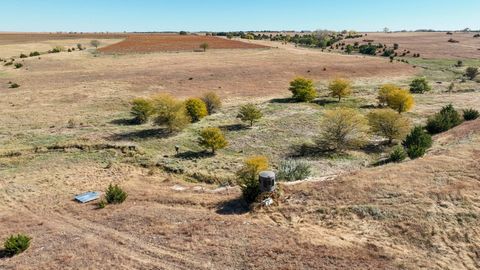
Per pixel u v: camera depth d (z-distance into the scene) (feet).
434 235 45.14
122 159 92.02
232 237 47.85
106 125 124.16
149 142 105.70
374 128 102.42
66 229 53.31
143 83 189.78
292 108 142.41
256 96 168.55
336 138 99.25
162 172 84.58
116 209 59.67
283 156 94.27
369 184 57.72
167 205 61.16
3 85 187.01
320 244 45.06
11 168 87.15
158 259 43.70
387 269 39.78
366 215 50.42
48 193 69.82
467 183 55.16
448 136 91.50
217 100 142.00
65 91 174.09
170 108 115.96
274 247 44.91
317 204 54.90
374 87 182.29
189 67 234.58
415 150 75.10
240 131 115.24
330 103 151.43
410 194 53.52
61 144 101.60
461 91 171.01
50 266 43.06
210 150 99.30
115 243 48.01
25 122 127.85
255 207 55.77
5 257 45.83
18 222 56.80
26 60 262.26
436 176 58.18
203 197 63.21
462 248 42.98
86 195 66.44
